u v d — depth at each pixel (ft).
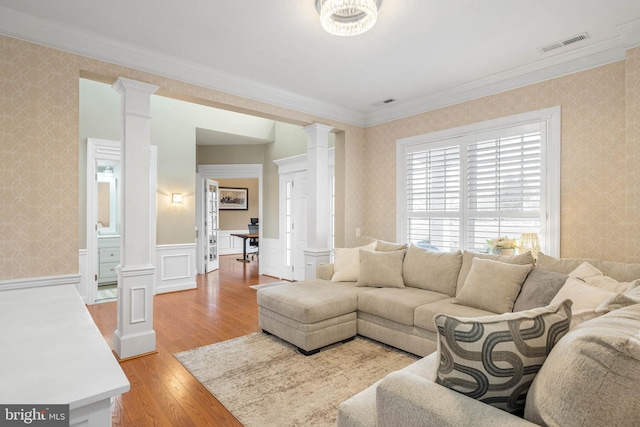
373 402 4.73
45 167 8.94
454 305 9.71
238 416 7.04
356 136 16.60
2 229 8.44
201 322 13.17
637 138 8.91
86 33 9.33
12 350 3.36
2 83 8.41
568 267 8.88
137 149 10.25
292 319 10.46
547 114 11.12
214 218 26.07
